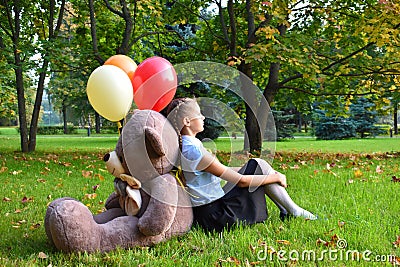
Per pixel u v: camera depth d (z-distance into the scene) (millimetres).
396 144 18812
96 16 13789
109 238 3273
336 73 10930
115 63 3508
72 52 11461
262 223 3951
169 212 3289
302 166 8984
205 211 3742
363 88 12516
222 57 13125
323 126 25547
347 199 5180
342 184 6336
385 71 10695
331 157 11188
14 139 24984
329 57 11297
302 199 5270
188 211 3643
